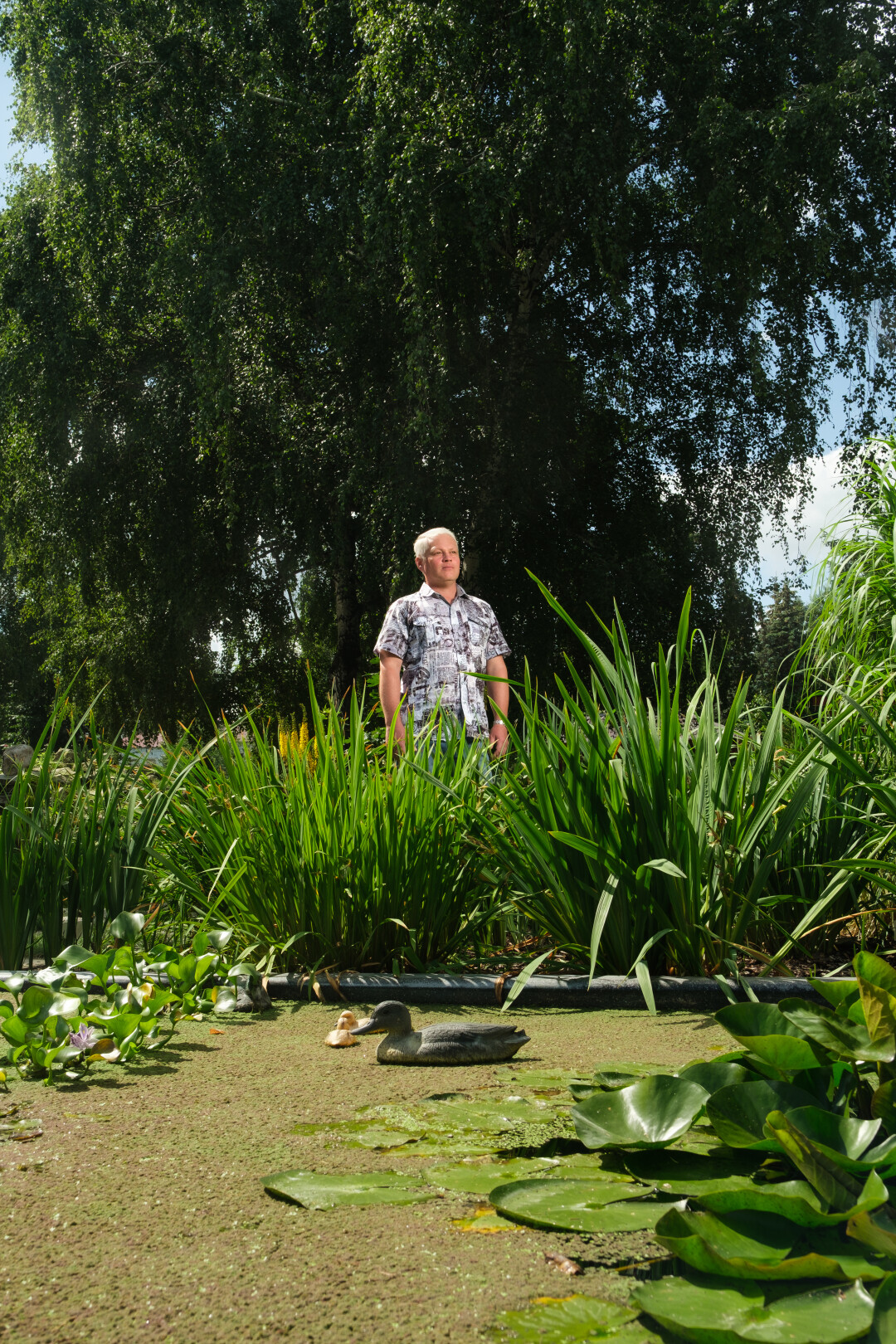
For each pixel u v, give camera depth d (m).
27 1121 1.52
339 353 13.99
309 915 2.84
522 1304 0.89
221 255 13.37
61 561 16.48
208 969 2.45
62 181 14.30
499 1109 1.51
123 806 3.43
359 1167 1.28
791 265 13.09
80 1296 0.93
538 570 14.65
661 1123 1.22
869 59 12.01
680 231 14.59
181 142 14.34
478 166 11.67
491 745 3.75
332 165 13.38
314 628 19.11
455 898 2.99
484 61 12.35
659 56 12.67
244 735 3.59
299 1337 0.84
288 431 14.02
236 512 14.49
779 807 2.73
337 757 3.07
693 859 2.48
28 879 3.07
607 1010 2.35
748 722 3.11
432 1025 2.10
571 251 14.51
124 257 14.83
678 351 15.69
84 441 15.70
